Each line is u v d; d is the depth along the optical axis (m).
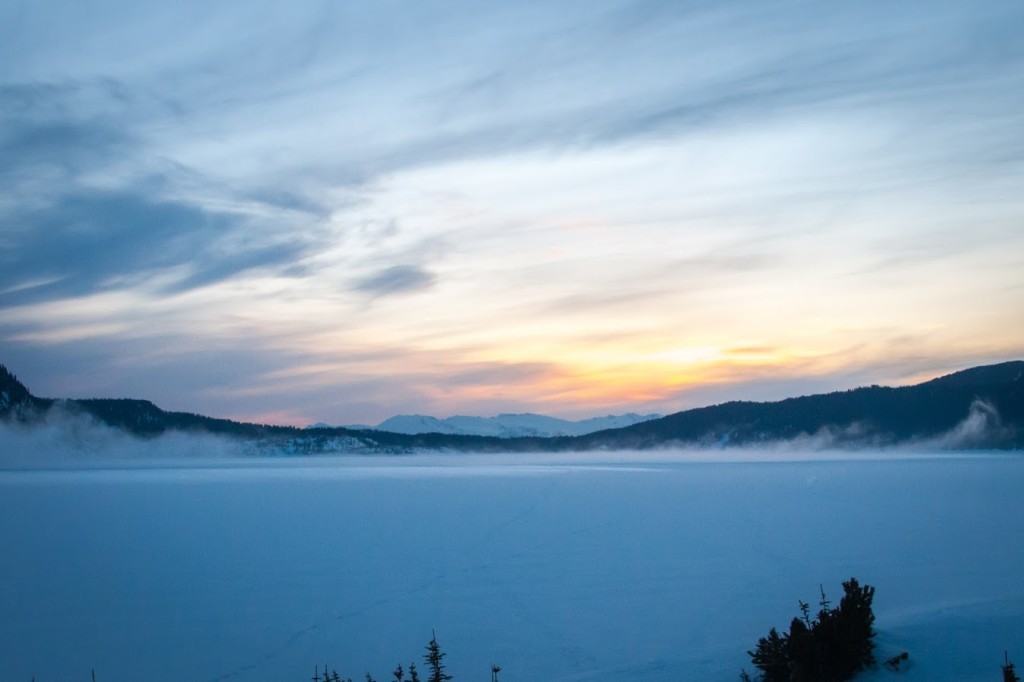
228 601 35.53
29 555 48.59
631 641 27.30
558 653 26.50
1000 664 17.20
